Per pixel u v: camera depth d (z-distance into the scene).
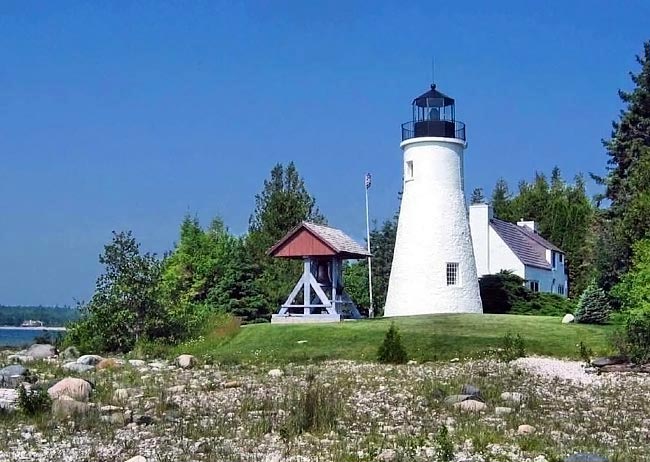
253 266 54.78
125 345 39.72
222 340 38.62
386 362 32.25
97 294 39.88
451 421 19.95
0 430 18.38
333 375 28.34
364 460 15.66
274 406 21.45
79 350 39.19
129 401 22.56
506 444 17.23
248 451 16.56
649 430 19.55
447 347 34.19
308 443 17.28
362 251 48.16
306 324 40.00
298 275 57.53
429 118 49.59
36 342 44.69
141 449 16.55
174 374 29.39
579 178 111.56
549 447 16.97
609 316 39.56
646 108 60.34
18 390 22.53
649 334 30.47
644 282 32.09
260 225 65.69
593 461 15.06
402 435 17.97
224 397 23.61
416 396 23.67
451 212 48.88
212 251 57.41
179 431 18.34
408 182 49.69
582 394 24.64
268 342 37.06
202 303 52.97
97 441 17.28
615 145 61.06
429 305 48.06
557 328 37.59
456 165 49.50
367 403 22.41
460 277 48.59
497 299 56.59
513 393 24.02
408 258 48.91
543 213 91.56
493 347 33.81
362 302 67.88
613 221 54.06
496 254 63.91
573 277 82.44
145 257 40.47
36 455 15.94
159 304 40.25
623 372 29.03
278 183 68.69
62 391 22.78
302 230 44.94
